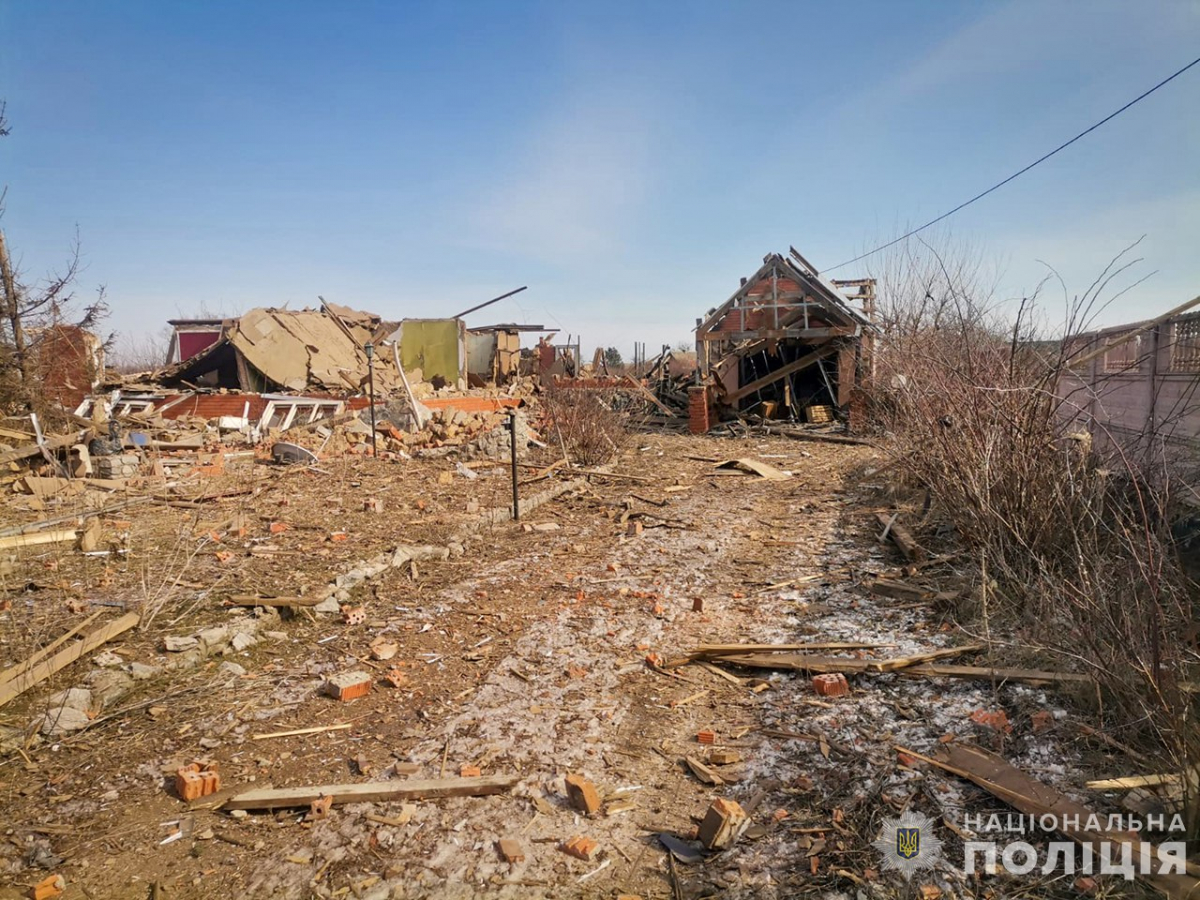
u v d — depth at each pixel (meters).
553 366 29.92
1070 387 8.58
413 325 25.70
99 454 11.44
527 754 3.90
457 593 6.50
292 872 3.04
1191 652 3.62
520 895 2.88
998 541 5.86
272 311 21.73
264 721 4.29
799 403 21.28
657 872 2.99
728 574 7.05
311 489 10.58
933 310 9.16
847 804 3.36
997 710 4.06
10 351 12.41
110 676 4.57
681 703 4.47
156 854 3.16
